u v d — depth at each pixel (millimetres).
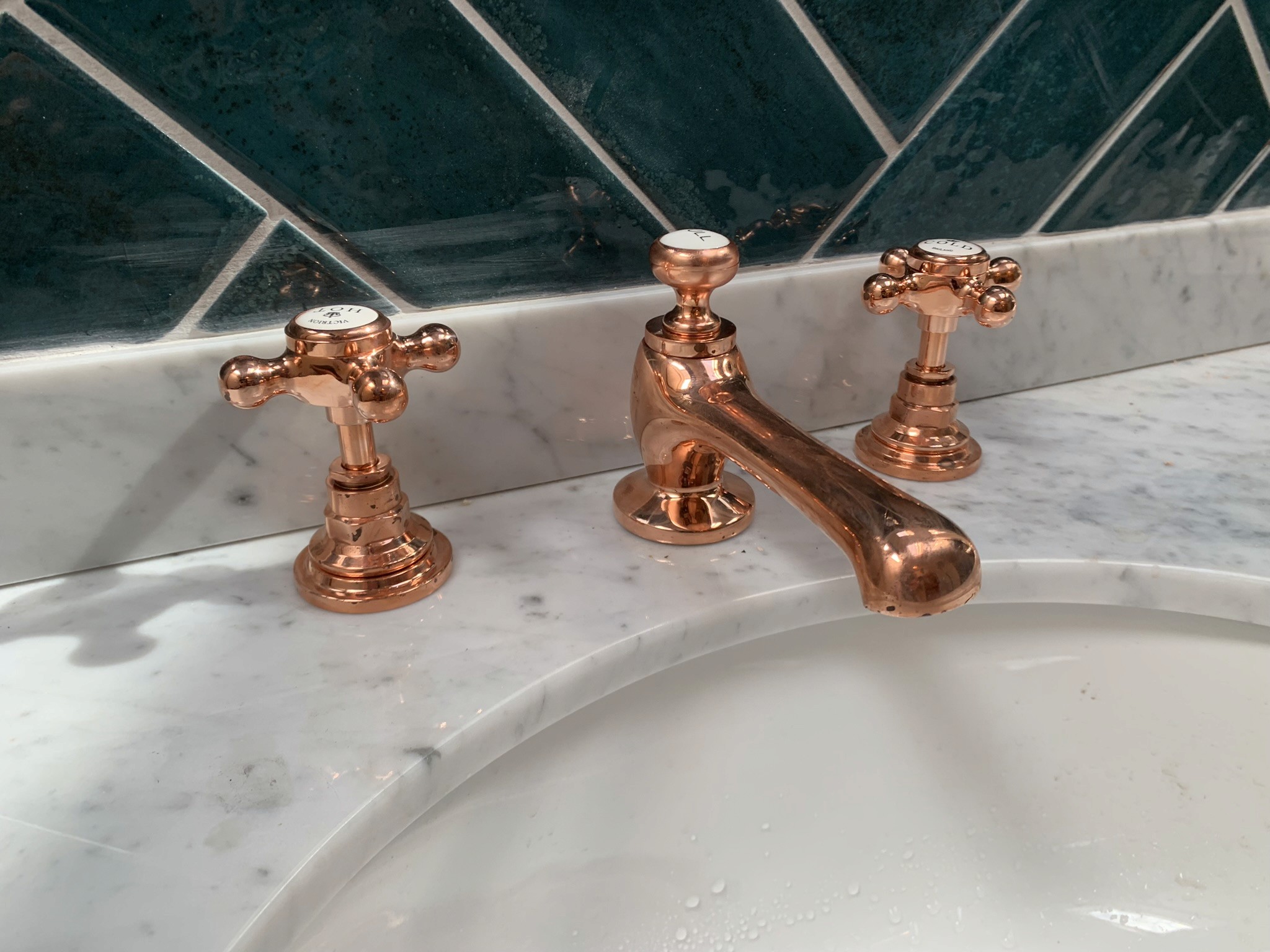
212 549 403
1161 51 489
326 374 322
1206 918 425
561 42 375
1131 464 475
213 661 341
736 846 406
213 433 381
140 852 268
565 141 395
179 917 250
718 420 361
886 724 419
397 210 381
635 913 391
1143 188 533
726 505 420
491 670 338
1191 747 429
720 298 447
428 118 370
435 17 354
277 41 337
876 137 451
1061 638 421
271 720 315
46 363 350
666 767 388
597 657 346
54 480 365
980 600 400
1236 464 476
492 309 411
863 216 471
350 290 389
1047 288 526
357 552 368
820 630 401
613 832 381
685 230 375
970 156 479
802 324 472
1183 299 569
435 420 419
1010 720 429
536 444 445
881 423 476
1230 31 498
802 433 346
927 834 430
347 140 362
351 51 348
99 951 241
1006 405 538
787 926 408
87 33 314
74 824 276
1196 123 521
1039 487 454
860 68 430
